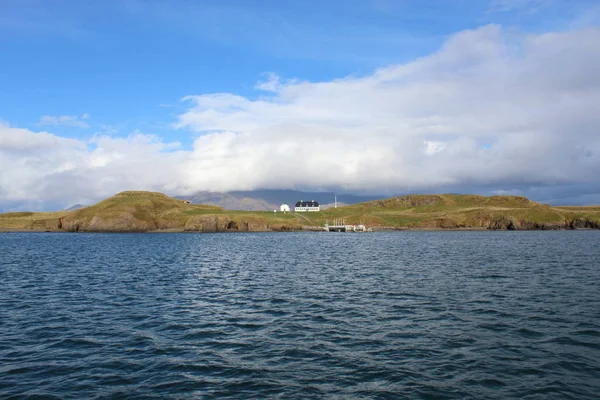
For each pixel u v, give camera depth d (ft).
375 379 63.05
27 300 122.21
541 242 424.46
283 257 267.59
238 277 171.73
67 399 56.49
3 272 187.83
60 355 74.02
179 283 155.22
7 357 72.84
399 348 77.00
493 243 413.39
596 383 60.90
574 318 96.43
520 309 106.32
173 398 57.00
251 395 57.72
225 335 85.97
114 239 529.86
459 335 84.43
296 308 110.73
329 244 423.23
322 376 64.34
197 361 71.00
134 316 102.32
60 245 401.49
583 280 153.69
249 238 566.77
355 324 93.86
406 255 275.18
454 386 60.29
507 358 71.05
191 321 97.40
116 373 65.77
